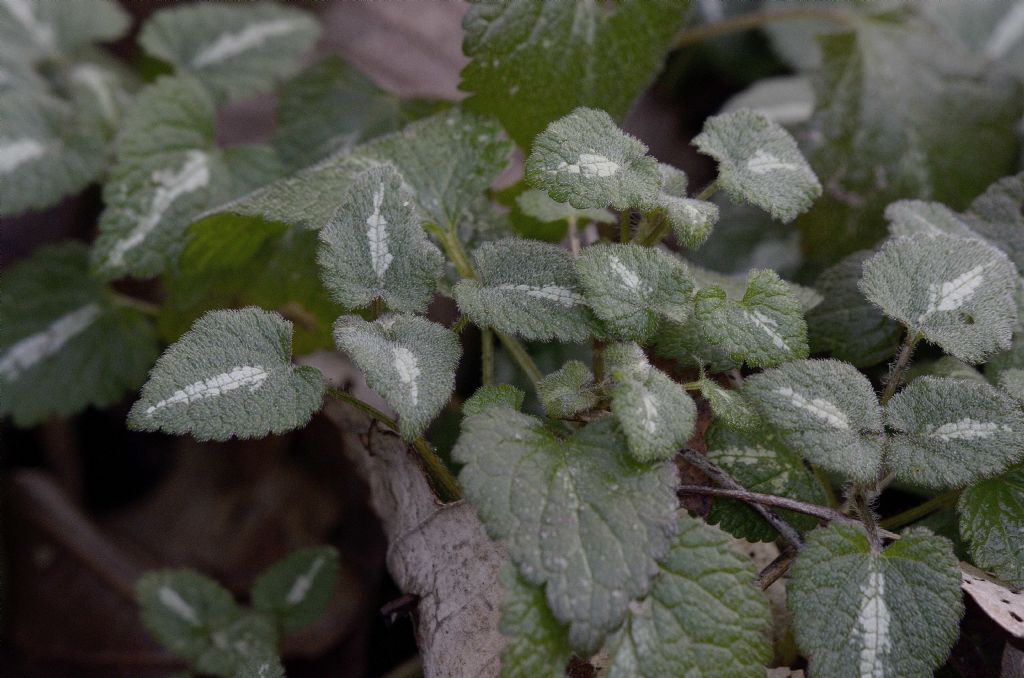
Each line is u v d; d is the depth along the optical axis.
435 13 0.60
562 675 0.37
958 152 0.47
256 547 0.49
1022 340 0.42
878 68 0.47
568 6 0.43
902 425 0.39
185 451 0.52
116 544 0.50
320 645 0.47
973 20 0.52
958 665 0.41
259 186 0.46
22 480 0.50
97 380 0.48
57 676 0.48
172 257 0.45
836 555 0.39
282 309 0.45
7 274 0.49
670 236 0.44
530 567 0.37
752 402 0.39
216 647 0.45
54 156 0.47
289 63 0.50
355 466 0.44
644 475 0.38
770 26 0.57
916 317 0.40
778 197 0.40
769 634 0.40
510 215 0.44
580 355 0.45
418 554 0.40
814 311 0.43
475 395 0.40
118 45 0.61
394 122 0.47
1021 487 0.40
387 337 0.39
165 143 0.45
